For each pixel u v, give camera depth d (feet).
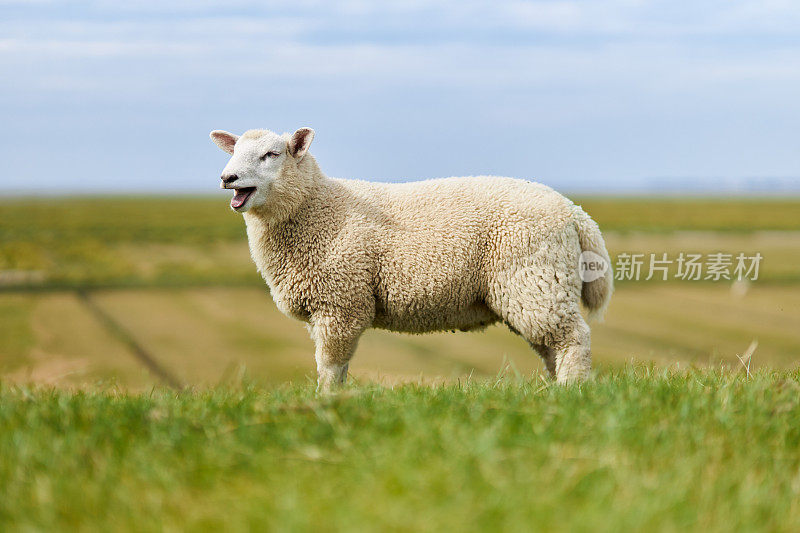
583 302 47.26
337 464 25.62
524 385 36.94
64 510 23.30
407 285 44.14
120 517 22.86
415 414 28.76
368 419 29.43
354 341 45.75
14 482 24.82
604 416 28.84
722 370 40.75
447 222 43.93
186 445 27.45
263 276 47.50
